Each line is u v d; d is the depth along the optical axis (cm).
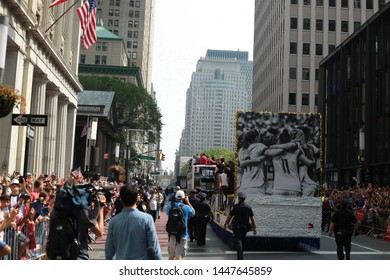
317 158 1541
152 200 2541
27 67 2703
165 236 2091
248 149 1533
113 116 6731
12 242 886
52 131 3591
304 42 7825
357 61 4372
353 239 2152
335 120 4938
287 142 1541
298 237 1525
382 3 7950
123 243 512
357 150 4228
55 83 3534
